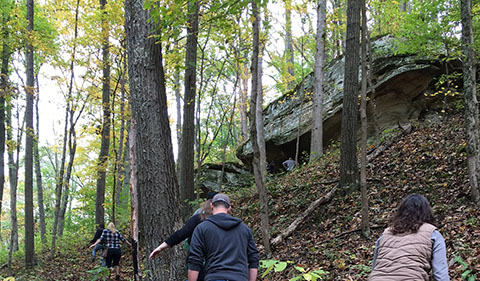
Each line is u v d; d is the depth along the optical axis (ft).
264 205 26.43
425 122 45.03
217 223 10.69
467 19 23.03
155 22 17.99
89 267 40.42
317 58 50.19
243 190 51.70
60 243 57.93
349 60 31.60
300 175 43.86
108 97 50.70
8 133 61.46
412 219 9.75
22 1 53.01
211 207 12.66
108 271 21.47
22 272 44.75
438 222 21.80
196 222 12.77
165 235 18.81
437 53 42.75
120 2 38.42
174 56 32.17
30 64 43.83
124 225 55.88
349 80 31.45
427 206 9.96
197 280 10.37
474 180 22.70
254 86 25.25
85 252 48.85
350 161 30.83
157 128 19.52
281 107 59.93
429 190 26.53
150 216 19.04
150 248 19.01
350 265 20.59
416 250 9.28
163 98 20.04
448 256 18.13
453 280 15.51
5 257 56.54
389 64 46.32
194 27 32.19
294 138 55.77
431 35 38.93
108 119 48.75
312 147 49.75
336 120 51.85
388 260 9.47
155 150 19.34
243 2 18.44
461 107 41.96
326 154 48.93
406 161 32.81
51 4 46.11
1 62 49.19
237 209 39.88
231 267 10.23
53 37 48.44
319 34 50.26
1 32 41.39
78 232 62.18
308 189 35.81
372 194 29.19
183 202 36.09
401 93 46.96
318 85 50.01
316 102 50.01
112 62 42.88
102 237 32.53
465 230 19.75
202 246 10.49
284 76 59.67
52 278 38.91
